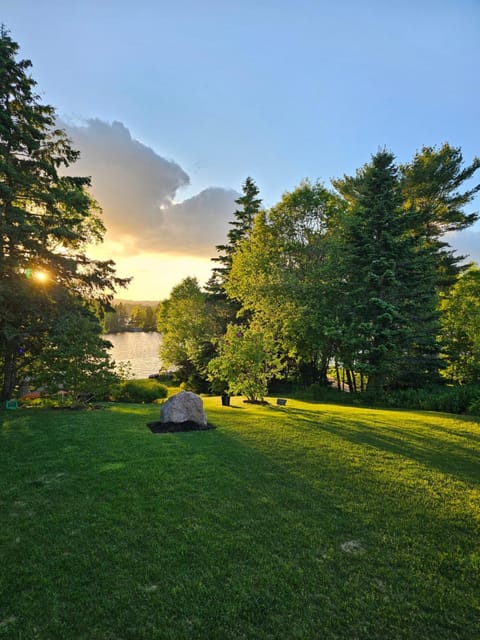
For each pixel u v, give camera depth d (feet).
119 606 8.68
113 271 43.83
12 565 10.10
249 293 68.39
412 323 49.01
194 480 15.78
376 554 10.80
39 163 37.11
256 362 39.47
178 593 9.11
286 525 12.28
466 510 13.50
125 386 47.88
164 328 127.34
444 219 78.59
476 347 48.44
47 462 17.85
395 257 49.16
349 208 70.13
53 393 33.45
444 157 75.05
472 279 55.93
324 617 8.39
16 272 35.17
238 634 7.93
